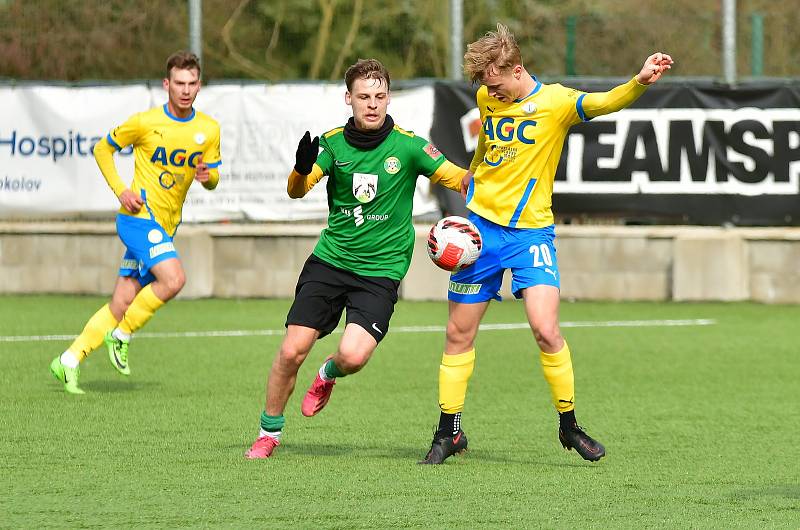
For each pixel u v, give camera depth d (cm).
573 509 1403
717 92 3841
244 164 3944
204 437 1870
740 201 3859
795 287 3872
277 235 3978
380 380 2489
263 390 2347
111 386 2388
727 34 3872
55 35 3972
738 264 3897
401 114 3878
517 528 1312
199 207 3969
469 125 3862
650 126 3859
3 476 1574
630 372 2628
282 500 1444
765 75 3909
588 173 3888
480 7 3906
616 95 1614
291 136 3909
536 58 3912
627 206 3884
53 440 1836
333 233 1700
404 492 1491
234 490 1496
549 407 2198
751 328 3356
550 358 1653
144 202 2319
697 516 1370
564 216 3912
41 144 3966
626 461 1712
